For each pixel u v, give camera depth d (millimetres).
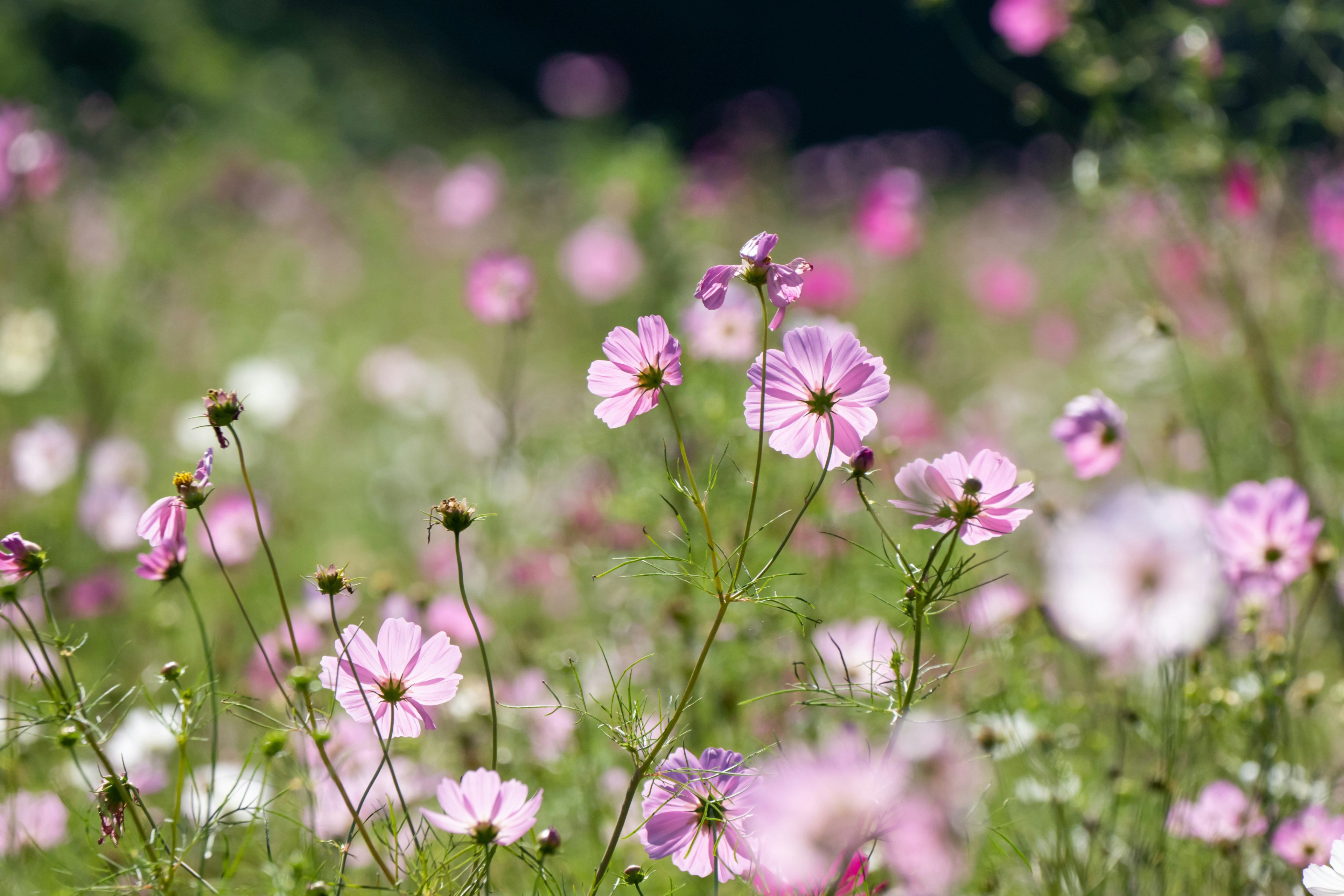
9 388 4996
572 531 3404
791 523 3119
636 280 5773
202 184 7418
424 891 2646
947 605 2686
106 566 3713
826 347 2648
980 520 2625
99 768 2906
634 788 2635
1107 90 3746
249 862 2832
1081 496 4125
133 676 3154
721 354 3189
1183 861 2822
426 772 2904
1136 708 2934
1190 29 3684
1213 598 2643
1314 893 2650
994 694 2912
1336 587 3100
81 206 5957
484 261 3627
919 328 6398
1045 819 2891
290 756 2807
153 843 2688
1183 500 2826
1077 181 3838
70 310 5043
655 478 3176
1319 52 3674
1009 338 7453
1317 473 3578
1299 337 4051
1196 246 4004
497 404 4262
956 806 2596
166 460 5008
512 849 2672
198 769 2965
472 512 2639
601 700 2967
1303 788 2852
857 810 2568
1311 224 3955
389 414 5875
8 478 4234
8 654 3076
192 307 6656
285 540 3951
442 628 3051
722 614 2641
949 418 5441
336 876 2727
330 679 2648
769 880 2646
